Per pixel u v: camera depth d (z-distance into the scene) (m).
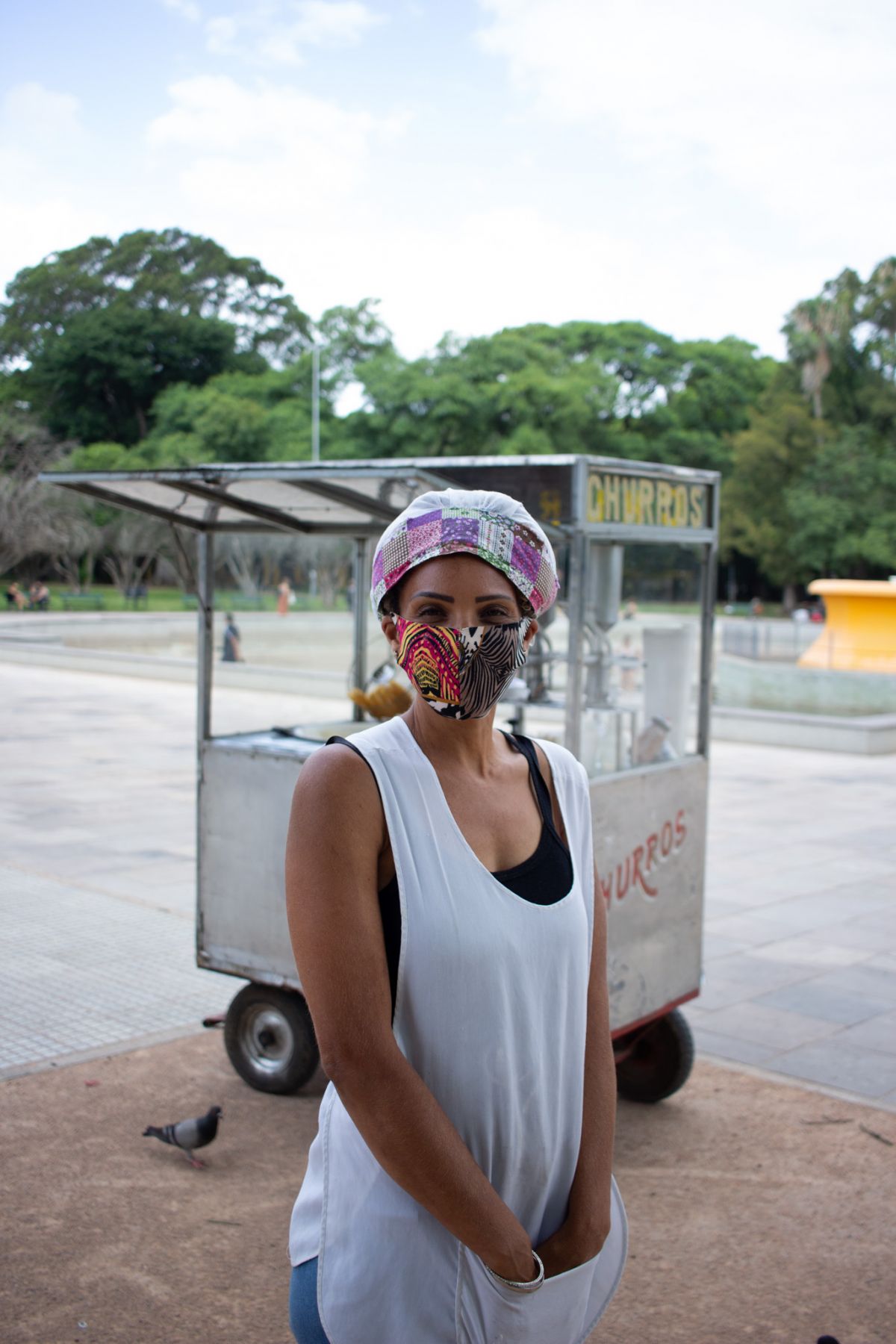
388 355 50.97
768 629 25.94
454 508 1.61
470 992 1.50
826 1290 3.16
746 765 12.91
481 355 49.50
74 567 50.28
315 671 17.92
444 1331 1.52
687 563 4.36
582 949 1.64
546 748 1.82
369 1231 1.54
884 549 47.16
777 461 50.34
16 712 16.17
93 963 5.75
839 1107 4.38
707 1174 3.82
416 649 1.57
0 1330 2.88
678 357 57.31
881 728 13.82
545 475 3.79
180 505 4.41
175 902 6.94
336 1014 1.46
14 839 8.59
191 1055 4.64
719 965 6.12
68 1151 3.82
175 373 59.44
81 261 61.41
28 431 45.12
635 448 53.25
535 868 1.62
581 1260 1.62
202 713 4.35
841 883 7.94
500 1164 1.55
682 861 4.30
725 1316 3.03
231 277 62.81
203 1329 2.90
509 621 1.61
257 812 4.16
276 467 3.83
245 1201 3.54
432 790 1.56
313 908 1.49
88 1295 3.04
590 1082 1.73
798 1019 5.34
